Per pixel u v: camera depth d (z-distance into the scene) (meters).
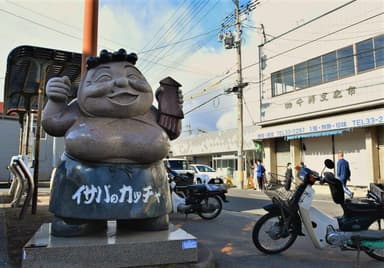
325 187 16.30
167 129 4.49
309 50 18.34
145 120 4.34
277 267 4.54
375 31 15.23
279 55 20.20
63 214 3.96
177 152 37.47
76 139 4.00
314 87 17.94
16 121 24.62
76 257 3.61
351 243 4.64
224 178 22.14
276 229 5.00
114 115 4.15
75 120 4.25
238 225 7.70
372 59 15.30
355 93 15.88
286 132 18.88
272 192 5.15
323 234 4.77
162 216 4.43
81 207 3.95
